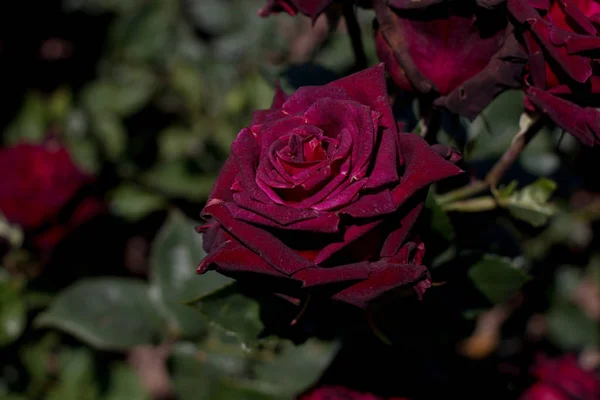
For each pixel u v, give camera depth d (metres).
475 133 0.82
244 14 1.26
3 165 0.95
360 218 0.61
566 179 0.96
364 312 0.70
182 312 0.84
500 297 0.76
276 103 0.68
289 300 0.64
